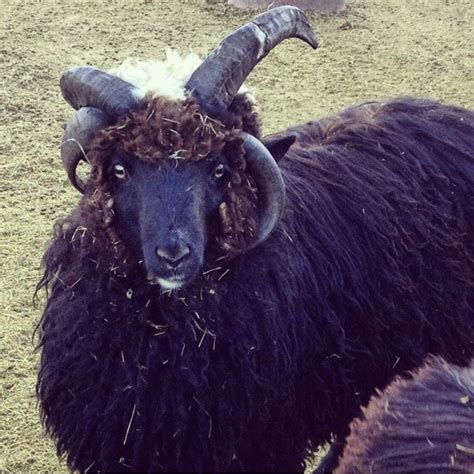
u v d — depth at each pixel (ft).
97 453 7.52
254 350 7.43
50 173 12.26
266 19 7.45
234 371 7.41
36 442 8.87
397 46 17.84
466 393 6.94
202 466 7.52
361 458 6.92
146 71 7.38
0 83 14.70
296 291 7.63
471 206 8.25
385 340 8.02
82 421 7.47
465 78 16.35
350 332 7.92
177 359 7.33
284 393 7.66
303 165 7.98
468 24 19.53
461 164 8.29
